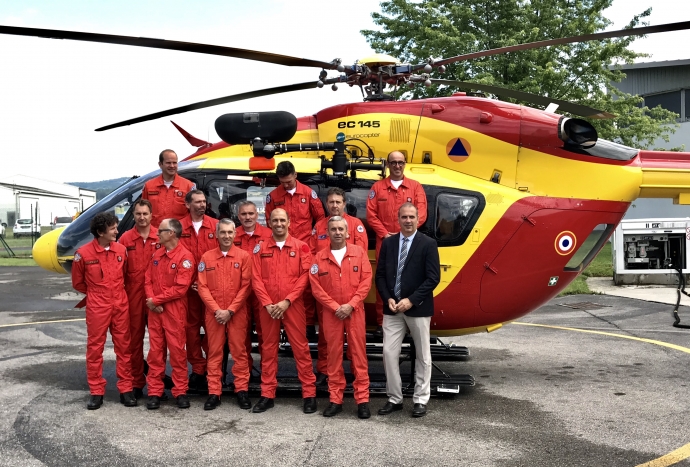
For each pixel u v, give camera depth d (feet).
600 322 31.94
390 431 14.98
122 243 17.81
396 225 17.85
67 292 46.85
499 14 62.18
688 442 13.96
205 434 14.79
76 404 17.35
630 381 19.74
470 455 13.29
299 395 18.58
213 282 16.85
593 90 59.36
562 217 18.75
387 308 16.44
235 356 17.12
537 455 13.26
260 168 18.34
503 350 25.21
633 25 57.62
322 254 16.29
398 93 59.57
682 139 77.20
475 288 18.79
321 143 18.20
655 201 76.33
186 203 18.03
